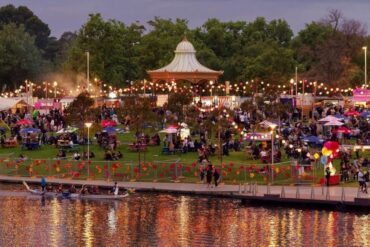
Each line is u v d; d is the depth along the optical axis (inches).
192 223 4414.4
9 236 4271.7
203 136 6131.9
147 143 6235.2
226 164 5438.0
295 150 5570.9
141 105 6146.7
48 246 4079.7
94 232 4306.1
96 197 5093.5
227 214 4584.2
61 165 5748.0
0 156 6033.5
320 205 4633.4
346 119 6451.8
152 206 4817.9
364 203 4537.4
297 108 7396.7
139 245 4050.2
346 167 5187.0
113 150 6067.9
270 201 4753.9
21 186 5541.3
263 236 4136.3
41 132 6628.9
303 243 4003.4
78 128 6545.3
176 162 5447.8
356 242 4001.0
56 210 4832.7
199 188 5123.0
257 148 5703.7
